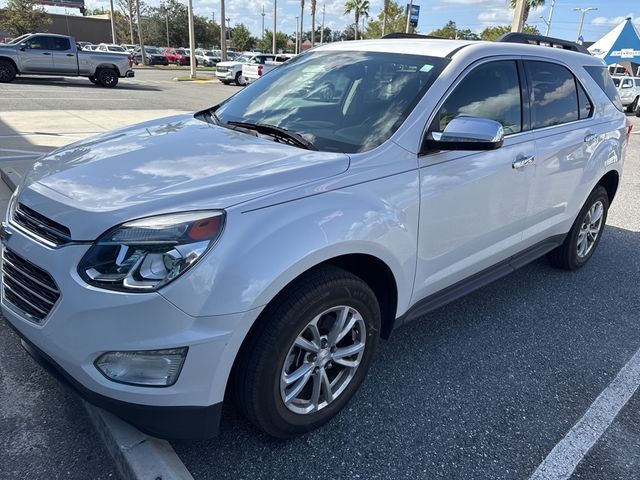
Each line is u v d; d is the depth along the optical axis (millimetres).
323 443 2482
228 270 1961
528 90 3539
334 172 2404
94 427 2469
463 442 2553
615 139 4484
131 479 2129
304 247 2109
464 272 3221
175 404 2006
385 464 2383
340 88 3146
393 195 2545
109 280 1929
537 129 3596
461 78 3000
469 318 3793
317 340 2355
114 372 1962
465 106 3020
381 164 2553
